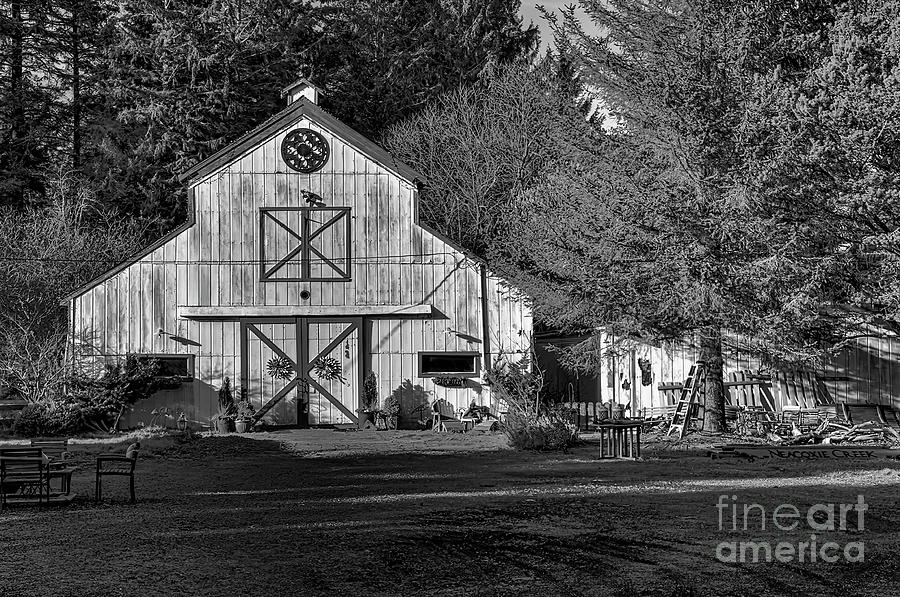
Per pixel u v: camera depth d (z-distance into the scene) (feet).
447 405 103.60
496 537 38.06
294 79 155.74
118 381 96.43
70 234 126.00
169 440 82.94
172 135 145.38
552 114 82.64
